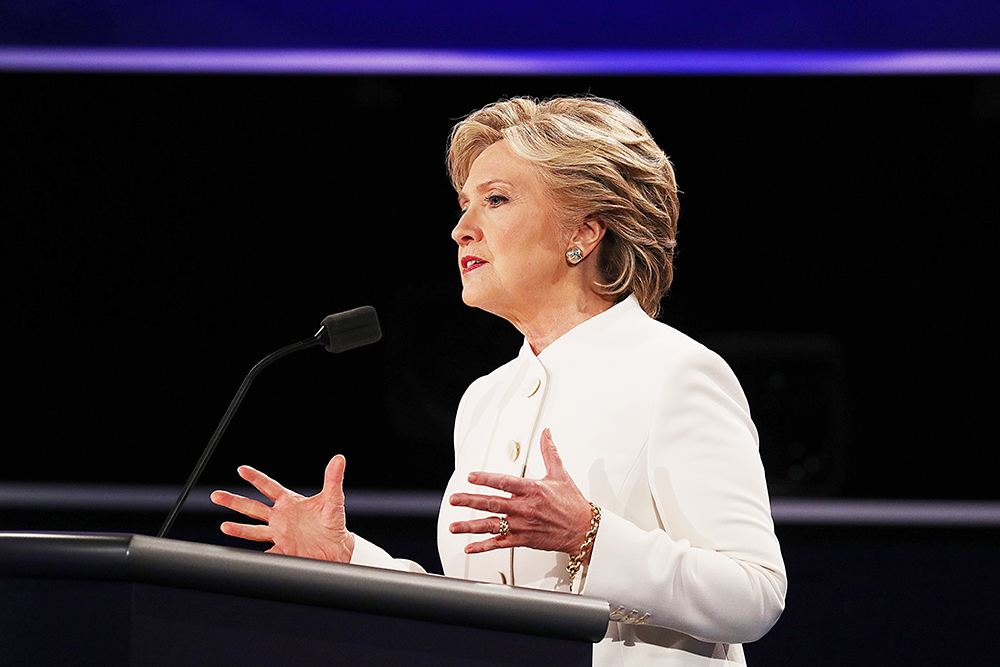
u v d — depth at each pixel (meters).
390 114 20.53
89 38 19.41
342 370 21.08
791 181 20.16
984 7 18.38
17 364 21.33
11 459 21.34
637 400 4.57
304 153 20.86
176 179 20.98
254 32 19.39
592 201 5.02
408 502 20.27
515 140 5.11
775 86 19.75
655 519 4.45
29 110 20.52
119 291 21.27
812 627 13.58
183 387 21.39
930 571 16.25
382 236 20.98
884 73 18.69
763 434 19.75
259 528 4.69
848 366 20.22
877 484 20.06
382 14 19.28
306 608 2.81
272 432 21.17
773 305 20.31
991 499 19.97
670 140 20.06
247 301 21.25
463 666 2.91
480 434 5.27
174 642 2.67
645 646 4.37
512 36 19.16
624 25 18.94
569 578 4.43
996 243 19.91
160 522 19.50
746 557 4.18
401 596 2.84
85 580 2.63
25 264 21.12
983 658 12.50
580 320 5.18
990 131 19.62
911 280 20.09
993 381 19.97
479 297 5.19
